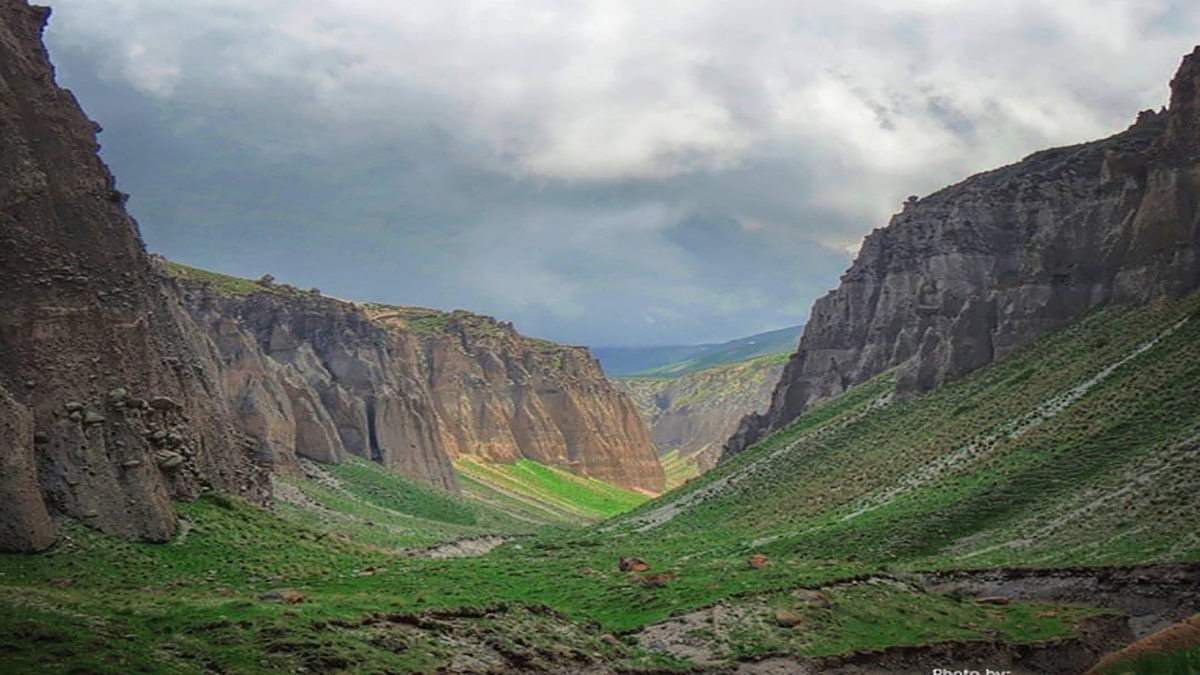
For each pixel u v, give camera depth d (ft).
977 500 359.46
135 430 258.16
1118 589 275.80
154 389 278.87
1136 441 358.64
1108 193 545.85
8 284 248.32
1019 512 347.56
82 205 278.46
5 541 220.43
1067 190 583.58
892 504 398.01
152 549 244.42
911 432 498.69
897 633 245.45
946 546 342.44
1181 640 219.61
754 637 233.96
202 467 310.45
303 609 192.24
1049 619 261.44
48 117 279.69
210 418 343.87
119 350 266.98
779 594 256.93
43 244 259.60
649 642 233.14
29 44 285.84
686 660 223.71
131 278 285.23
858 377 655.76
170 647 166.20
